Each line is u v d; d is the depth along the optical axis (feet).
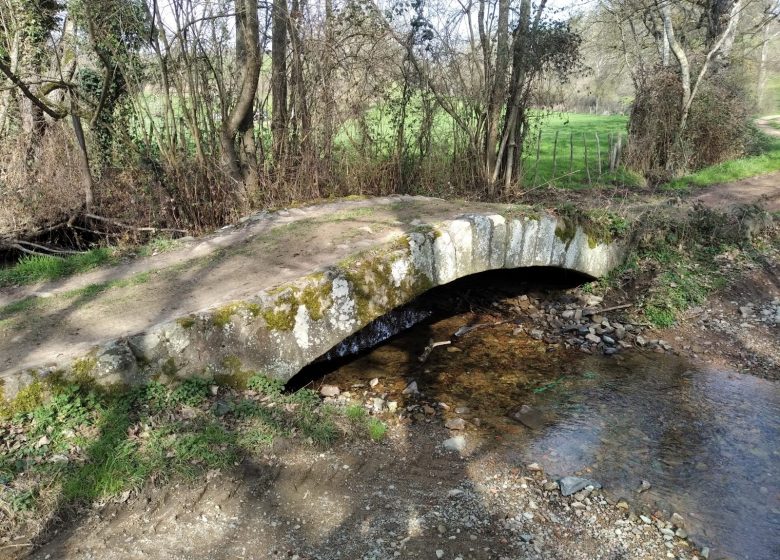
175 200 26.86
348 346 22.34
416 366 21.39
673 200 36.09
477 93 34.96
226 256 21.31
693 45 57.31
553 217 24.94
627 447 16.38
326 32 28.94
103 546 11.08
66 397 13.37
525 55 34.40
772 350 23.18
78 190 26.68
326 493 13.32
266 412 15.12
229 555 11.39
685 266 29.30
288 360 16.70
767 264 29.94
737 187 43.62
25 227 25.76
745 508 13.87
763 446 16.51
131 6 27.04
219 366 15.55
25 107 30.66
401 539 12.25
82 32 29.43
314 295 17.11
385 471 14.47
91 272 21.31
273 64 28.55
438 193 33.37
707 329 25.04
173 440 13.42
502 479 14.64
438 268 20.71
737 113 53.52
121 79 29.94
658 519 13.44
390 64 31.55
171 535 11.56
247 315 15.85
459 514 13.16
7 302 18.47
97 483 11.96
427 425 17.11
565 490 14.19
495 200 35.37
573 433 17.07
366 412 17.06
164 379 14.78
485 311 27.27
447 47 33.65
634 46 60.18
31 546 10.84
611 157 49.73
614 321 25.75
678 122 50.29
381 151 32.71
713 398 19.53
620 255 29.01
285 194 29.22
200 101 27.68
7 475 11.66
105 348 14.05
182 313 15.92
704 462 15.69
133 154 27.30
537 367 21.76
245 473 13.24
